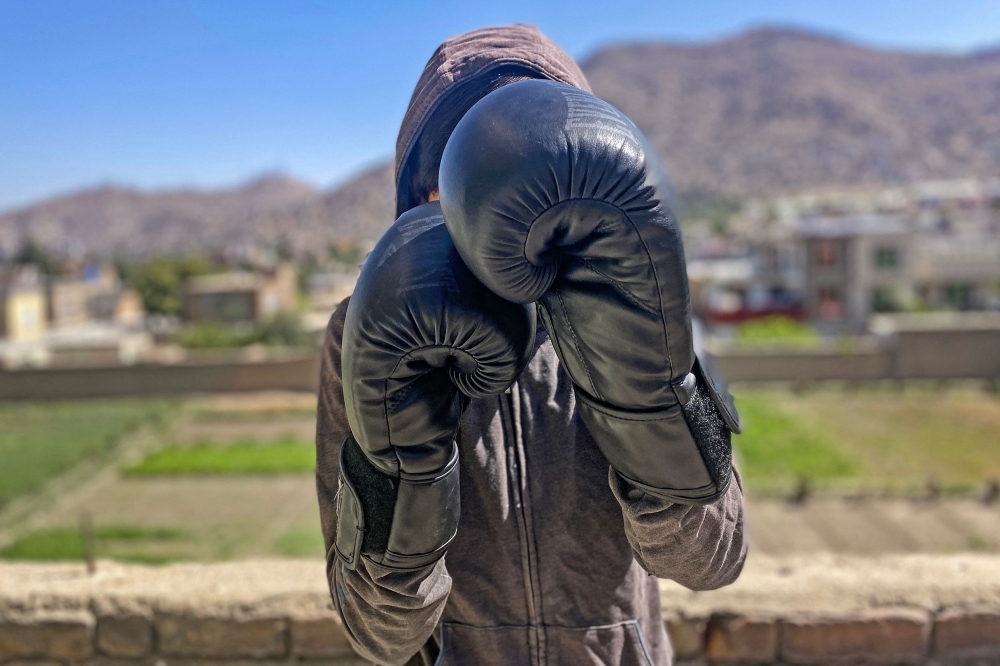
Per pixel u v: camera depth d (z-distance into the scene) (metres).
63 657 2.19
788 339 27.47
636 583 0.99
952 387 24.72
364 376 0.72
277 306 54.78
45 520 15.42
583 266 0.68
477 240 0.65
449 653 0.96
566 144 0.63
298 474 18.19
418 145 0.99
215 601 2.19
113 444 21.64
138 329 50.72
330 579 0.95
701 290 37.41
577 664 0.94
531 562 0.95
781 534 13.16
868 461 17.44
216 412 25.66
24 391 28.23
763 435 19.72
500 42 0.96
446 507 0.81
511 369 0.74
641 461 0.75
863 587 2.15
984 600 2.08
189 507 15.95
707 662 2.12
